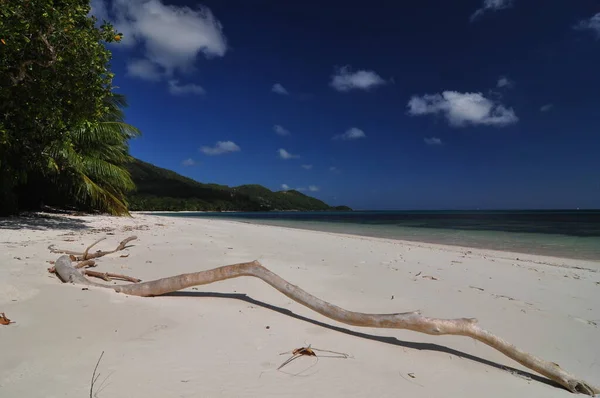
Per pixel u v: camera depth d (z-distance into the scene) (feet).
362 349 9.59
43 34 29.14
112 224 47.98
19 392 6.07
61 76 31.76
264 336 9.86
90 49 31.42
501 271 23.47
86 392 6.23
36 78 31.27
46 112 32.32
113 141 66.49
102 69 32.73
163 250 25.79
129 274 16.96
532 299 16.46
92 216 62.59
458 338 11.10
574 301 16.30
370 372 8.19
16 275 13.10
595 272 23.97
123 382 6.69
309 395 6.89
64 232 33.24
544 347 10.77
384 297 15.60
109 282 14.56
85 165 58.08
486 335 9.33
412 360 9.18
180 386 6.77
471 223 107.96
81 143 58.44
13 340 8.01
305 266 22.40
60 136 35.86
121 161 73.77
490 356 9.94
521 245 42.19
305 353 8.90
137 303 11.44
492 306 14.83
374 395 7.11
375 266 23.59
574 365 9.62
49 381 6.50
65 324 9.14
